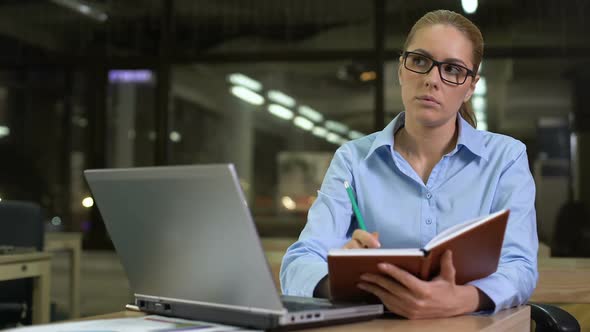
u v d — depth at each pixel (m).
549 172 5.45
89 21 5.85
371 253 0.89
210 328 0.84
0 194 5.92
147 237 0.92
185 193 0.83
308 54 5.53
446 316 0.96
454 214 1.23
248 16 5.70
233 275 0.83
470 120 1.32
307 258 1.17
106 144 5.88
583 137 5.39
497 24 5.25
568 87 5.40
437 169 1.25
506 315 0.99
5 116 5.95
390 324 0.90
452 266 0.93
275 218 6.02
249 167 6.03
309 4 5.58
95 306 4.44
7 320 2.59
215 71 5.99
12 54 5.89
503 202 1.23
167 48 5.76
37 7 5.86
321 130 5.91
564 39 5.20
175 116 5.93
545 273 2.06
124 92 5.88
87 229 5.79
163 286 0.93
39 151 5.95
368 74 5.60
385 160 1.29
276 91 5.95
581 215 4.26
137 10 5.80
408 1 5.41
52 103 5.93
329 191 1.30
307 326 0.85
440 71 1.15
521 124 5.48
